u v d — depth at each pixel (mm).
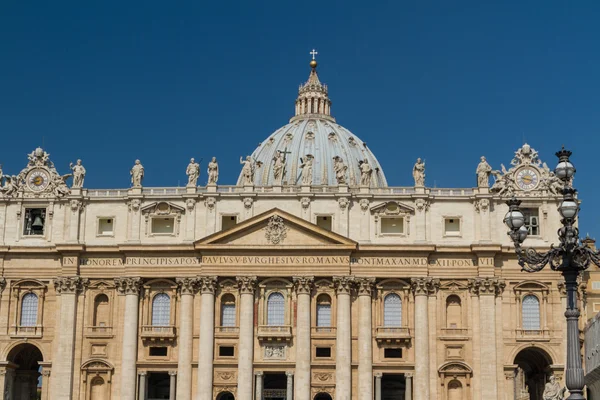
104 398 107625
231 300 109188
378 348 107312
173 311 108812
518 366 118375
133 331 107875
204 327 106938
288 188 111875
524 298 108750
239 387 105312
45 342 109500
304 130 176000
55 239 111812
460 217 110188
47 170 113625
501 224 110062
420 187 110438
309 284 107438
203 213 110688
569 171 43562
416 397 105125
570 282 42281
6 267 111250
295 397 105250
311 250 107938
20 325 110188
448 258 109000
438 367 106250
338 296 107375
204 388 105562
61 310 109062
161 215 111188
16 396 115500
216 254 108438
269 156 173250
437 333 107250
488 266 107938
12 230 112688
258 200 110688
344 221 109688
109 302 109938
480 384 105438
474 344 106750
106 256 110562
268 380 115938
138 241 110438
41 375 115500
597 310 110812
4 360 109062
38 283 110875
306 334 106312
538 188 110688
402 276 107875
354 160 171250
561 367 106125
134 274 109188
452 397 106312
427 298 107938
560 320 107562
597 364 94812
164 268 109312
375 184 171375
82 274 110312
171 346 108062
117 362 108000
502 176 110875
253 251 108188
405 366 106375
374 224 110000
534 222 110750
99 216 111875
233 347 107375
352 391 105812
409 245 107938
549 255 43469
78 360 108250
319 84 188750
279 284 108625
